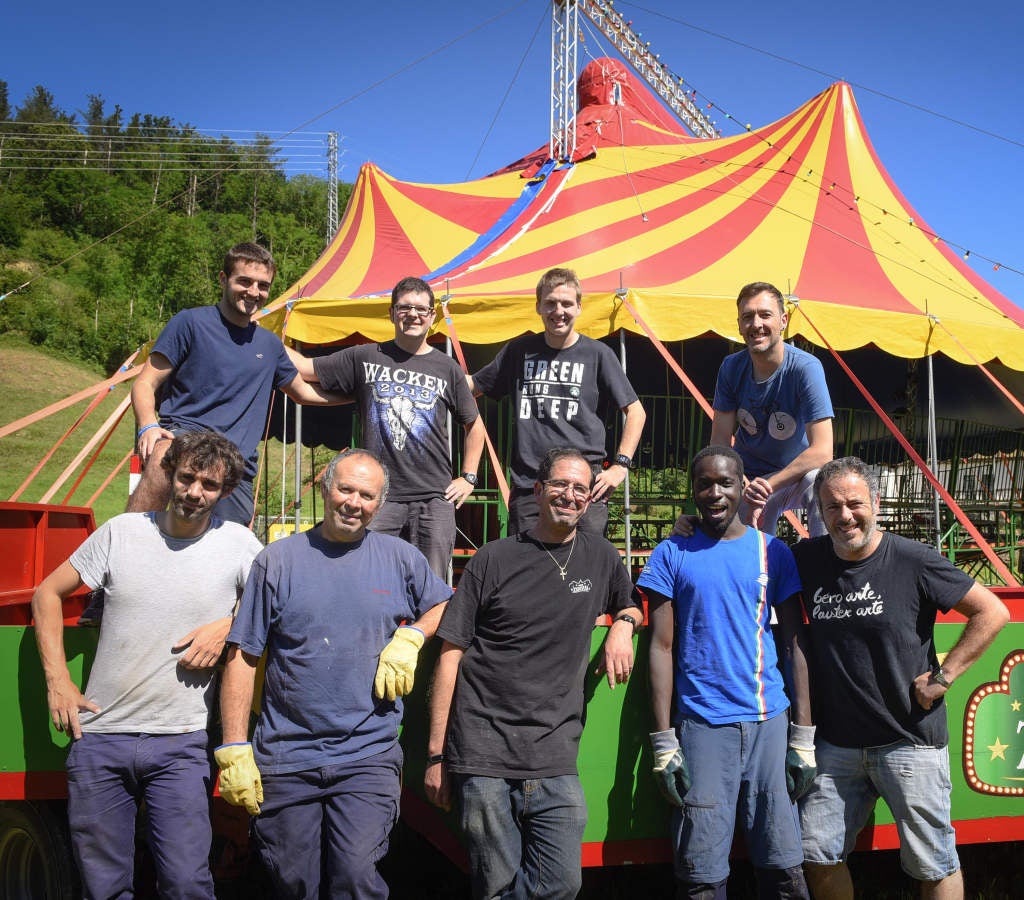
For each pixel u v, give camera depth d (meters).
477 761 2.64
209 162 81.25
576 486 2.72
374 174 9.65
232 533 2.80
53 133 76.06
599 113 10.75
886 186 8.74
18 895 3.15
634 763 2.99
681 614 2.82
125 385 34.19
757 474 4.08
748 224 7.66
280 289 58.53
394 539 2.81
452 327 5.90
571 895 2.62
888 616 2.77
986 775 3.20
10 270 52.44
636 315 5.77
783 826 2.68
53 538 4.34
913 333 6.17
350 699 2.57
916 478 8.08
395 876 3.81
